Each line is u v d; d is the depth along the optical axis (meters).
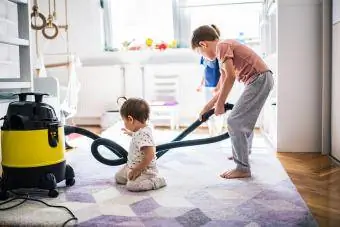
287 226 1.08
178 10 3.66
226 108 1.68
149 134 1.49
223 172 1.72
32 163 1.34
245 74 1.63
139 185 1.43
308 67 2.17
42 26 3.19
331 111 2.09
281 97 2.20
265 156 2.07
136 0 3.76
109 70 3.61
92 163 1.95
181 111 3.59
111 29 3.85
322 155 2.12
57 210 1.23
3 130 1.37
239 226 1.08
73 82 2.77
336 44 1.96
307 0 2.12
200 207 1.24
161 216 1.17
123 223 1.11
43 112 1.39
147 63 3.68
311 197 1.37
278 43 2.17
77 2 3.73
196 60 3.57
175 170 1.77
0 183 1.38
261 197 1.34
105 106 3.66
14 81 1.95
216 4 3.57
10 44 1.84
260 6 3.47
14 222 1.13
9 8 1.84
